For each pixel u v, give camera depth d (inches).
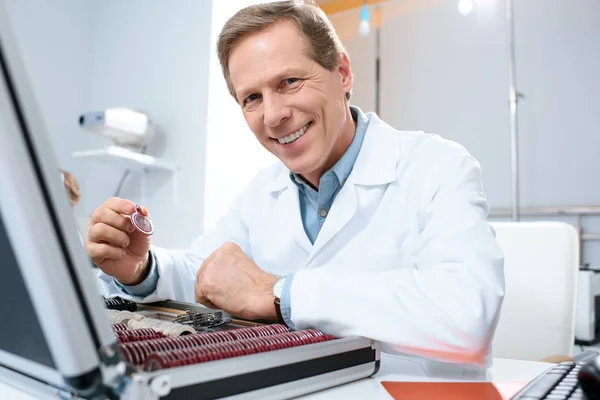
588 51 118.8
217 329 26.4
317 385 19.9
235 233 48.8
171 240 91.3
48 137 11.1
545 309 46.4
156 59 96.1
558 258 46.7
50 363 13.1
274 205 45.4
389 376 23.3
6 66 10.4
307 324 25.8
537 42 125.3
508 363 26.5
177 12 93.9
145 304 32.8
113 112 82.4
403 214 37.4
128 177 96.9
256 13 33.7
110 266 35.8
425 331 24.2
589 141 117.8
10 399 17.5
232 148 93.7
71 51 101.7
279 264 42.1
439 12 140.4
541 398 16.2
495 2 131.8
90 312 11.9
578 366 20.3
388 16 148.6
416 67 143.1
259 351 18.9
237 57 34.3
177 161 91.7
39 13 96.7
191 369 15.3
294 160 36.9
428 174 36.8
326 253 38.6
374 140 41.1
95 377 12.1
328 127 36.3
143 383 13.9
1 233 11.4
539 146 124.1
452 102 136.9
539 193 123.7
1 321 14.1
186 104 91.7
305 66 34.2
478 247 28.5
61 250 11.2
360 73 152.1
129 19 100.5
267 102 34.2
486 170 130.7
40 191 10.8
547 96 123.5
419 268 31.0
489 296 25.8
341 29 156.0
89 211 101.4
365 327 24.4
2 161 10.3
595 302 97.3
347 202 38.3
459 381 22.4
